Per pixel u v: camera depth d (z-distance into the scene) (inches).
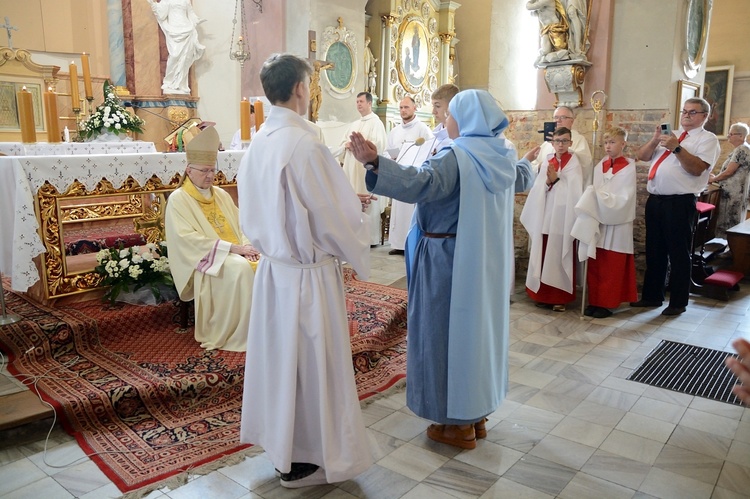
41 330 138.9
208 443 112.7
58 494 96.2
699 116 197.8
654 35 221.5
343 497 98.2
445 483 102.9
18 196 140.6
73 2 285.0
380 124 285.7
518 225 250.2
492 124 104.6
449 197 105.2
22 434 111.1
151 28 305.0
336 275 95.8
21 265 140.6
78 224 232.5
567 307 213.3
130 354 141.3
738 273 242.5
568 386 144.4
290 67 91.2
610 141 198.1
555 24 228.4
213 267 141.9
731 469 108.3
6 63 253.6
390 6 339.6
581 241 193.8
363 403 132.6
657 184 202.8
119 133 222.7
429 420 120.0
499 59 306.7
